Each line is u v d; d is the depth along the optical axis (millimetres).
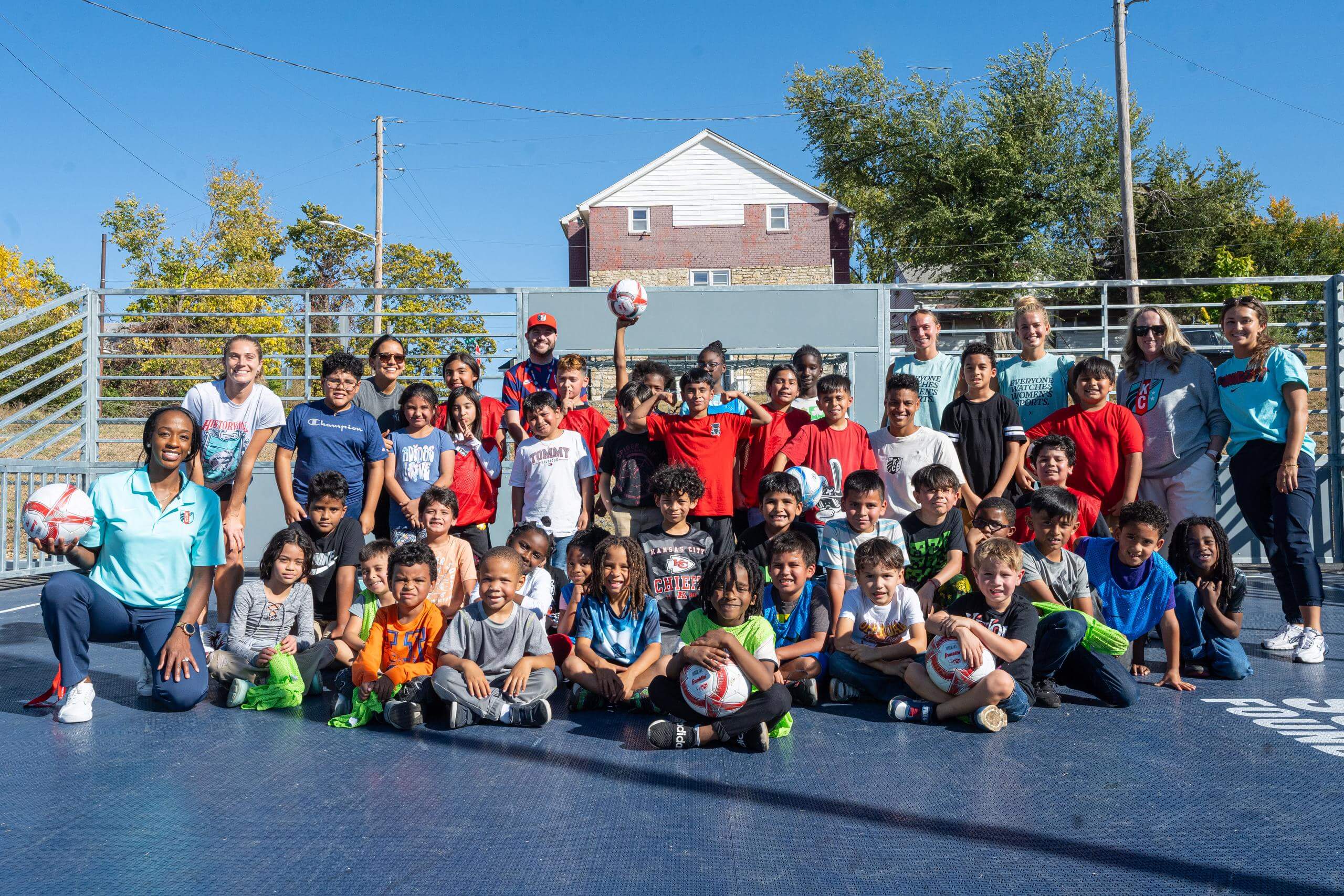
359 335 9312
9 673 4648
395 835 2518
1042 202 28641
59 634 3717
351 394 5188
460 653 3787
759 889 2168
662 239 28203
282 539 4238
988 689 3580
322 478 4656
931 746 3393
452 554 4777
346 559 4672
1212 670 4492
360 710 3705
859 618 4168
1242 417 5145
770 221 28156
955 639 3727
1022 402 5758
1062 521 4195
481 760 3244
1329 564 8391
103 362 15133
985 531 4422
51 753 3303
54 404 15812
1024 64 29422
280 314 9281
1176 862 2303
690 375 5094
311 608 4391
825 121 34250
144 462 4152
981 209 28844
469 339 9352
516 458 5699
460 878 2236
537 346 6637
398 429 5707
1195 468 5422
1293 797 2771
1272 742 3381
